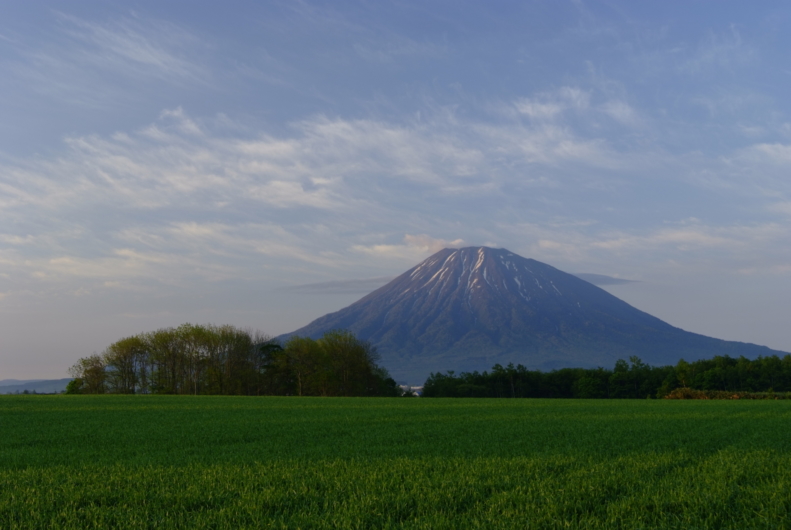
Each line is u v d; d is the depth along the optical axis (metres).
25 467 15.58
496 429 24.91
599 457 15.93
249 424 28.52
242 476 13.38
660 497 10.55
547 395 133.50
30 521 9.61
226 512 9.95
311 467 14.73
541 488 11.50
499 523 9.08
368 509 10.10
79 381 95.75
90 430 25.98
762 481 12.01
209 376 94.12
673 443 19.09
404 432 23.95
